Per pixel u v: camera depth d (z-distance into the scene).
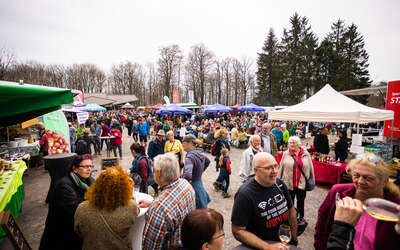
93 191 1.50
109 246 1.44
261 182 1.75
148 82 60.03
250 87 48.19
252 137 3.64
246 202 1.69
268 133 4.78
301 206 3.31
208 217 1.14
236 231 1.67
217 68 50.56
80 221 1.48
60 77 49.94
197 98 44.25
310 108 6.17
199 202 2.92
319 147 6.21
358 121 5.28
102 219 1.44
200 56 42.38
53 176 4.21
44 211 4.07
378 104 30.03
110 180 1.50
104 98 38.34
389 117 6.04
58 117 6.60
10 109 1.67
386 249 1.19
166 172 1.75
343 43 33.88
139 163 3.57
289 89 36.97
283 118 6.57
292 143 3.36
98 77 57.94
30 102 1.78
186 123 15.48
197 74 43.09
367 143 8.95
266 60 42.75
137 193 2.84
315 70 33.69
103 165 3.68
